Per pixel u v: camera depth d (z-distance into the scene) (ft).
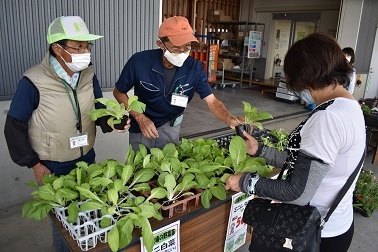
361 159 3.76
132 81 6.57
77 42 4.91
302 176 3.46
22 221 8.50
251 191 3.93
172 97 6.56
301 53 3.61
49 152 5.53
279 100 25.48
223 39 32.48
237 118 6.37
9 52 7.96
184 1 31.58
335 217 4.09
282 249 3.93
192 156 5.81
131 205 4.12
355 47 21.13
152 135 5.70
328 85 3.65
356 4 20.42
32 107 5.15
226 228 5.48
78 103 5.50
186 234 4.71
